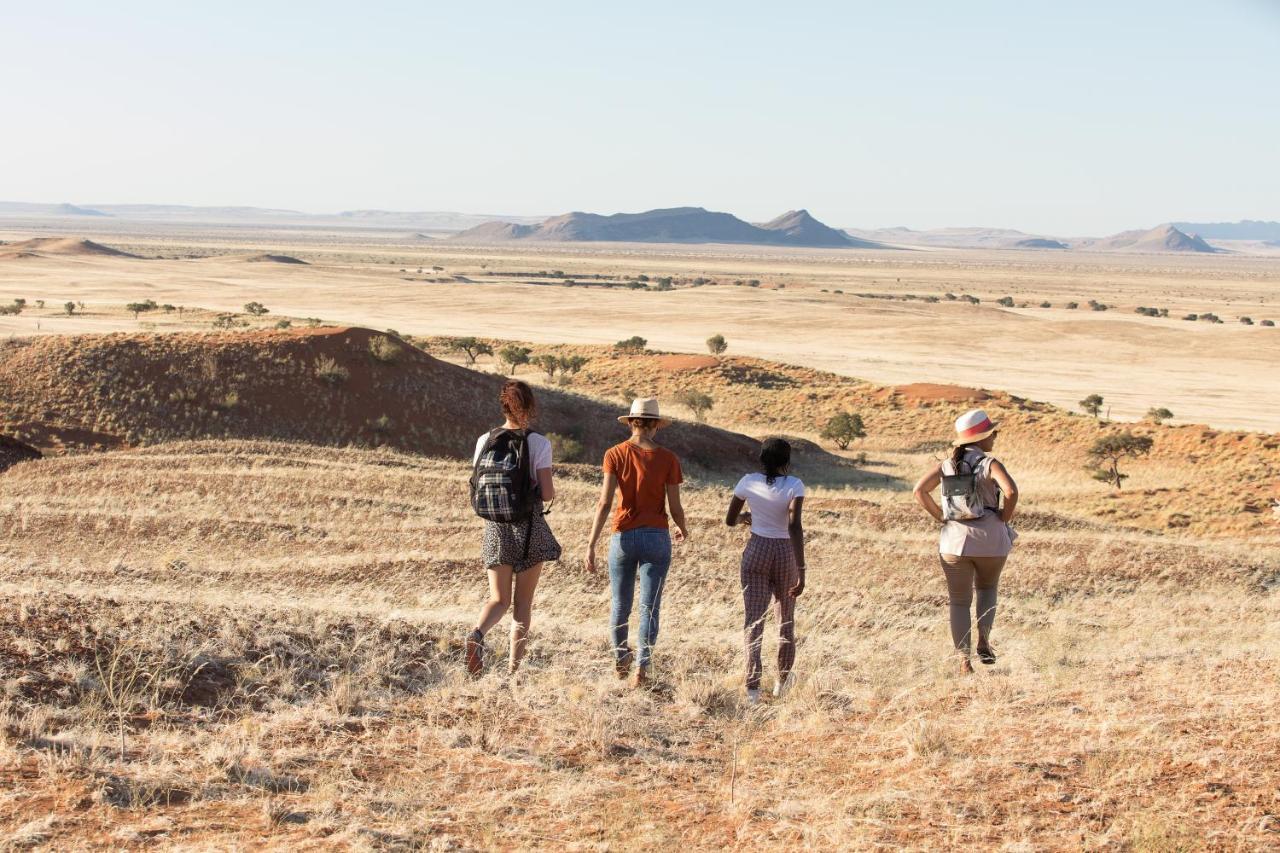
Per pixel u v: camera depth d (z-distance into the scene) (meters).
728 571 16.91
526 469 7.33
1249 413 79.19
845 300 191.00
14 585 10.45
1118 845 4.37
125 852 4.15
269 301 143.25
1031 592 16.86
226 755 5.29
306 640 7.73
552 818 4.89
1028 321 150.62
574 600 13.02
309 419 41.25
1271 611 14.16
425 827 4.67
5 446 32.94
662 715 6.86
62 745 5.25
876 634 11.01
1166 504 38.19
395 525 21.45
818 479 48.06
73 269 189.12
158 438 37.16
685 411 66.69
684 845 4.57
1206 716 6.15
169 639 7.12
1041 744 5.80
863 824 4.72
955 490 8.55
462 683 7.12
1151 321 167.50
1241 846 4.27
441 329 116.81
